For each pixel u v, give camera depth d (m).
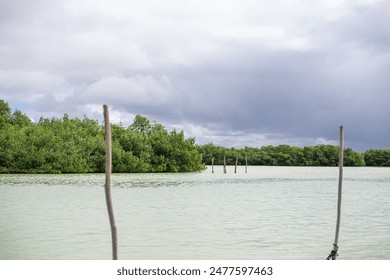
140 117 164.50
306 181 111.75
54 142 124.75
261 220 43.44
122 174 129.62
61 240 32.88
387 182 110.12
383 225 40.44
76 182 94.31
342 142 25.75
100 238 33.69
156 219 43.88
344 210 52.03
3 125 141.50
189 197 66.88
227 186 91.06
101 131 148.88
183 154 145.25
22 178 105.19
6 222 41.22
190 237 34.12
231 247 30.80
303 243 32.16
